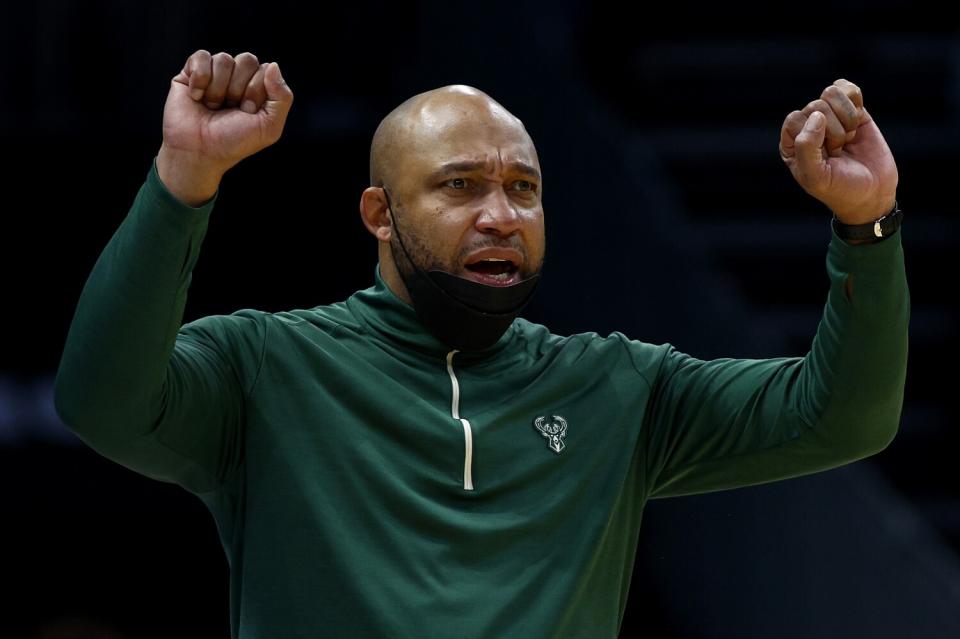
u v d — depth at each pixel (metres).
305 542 8.03
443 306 8.44
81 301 7.53
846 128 8.02
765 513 17.17
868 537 17.08
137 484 19.50
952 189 23.56
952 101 24.56
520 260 8.47
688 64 24.97
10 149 20.47
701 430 8.80
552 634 8.03
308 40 21.22
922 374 22.45
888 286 8.00
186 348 8.09
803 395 8.38
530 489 8.37
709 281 18.23
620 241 19.20
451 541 8.09
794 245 23.31
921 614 16.67
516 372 8.70
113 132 20.78
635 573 18.59
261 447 8.20
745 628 17.31
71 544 19.67
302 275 19.67
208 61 7.50
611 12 24.75
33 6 21.55
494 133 8.50
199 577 19.95
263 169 19.88
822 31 25.64
